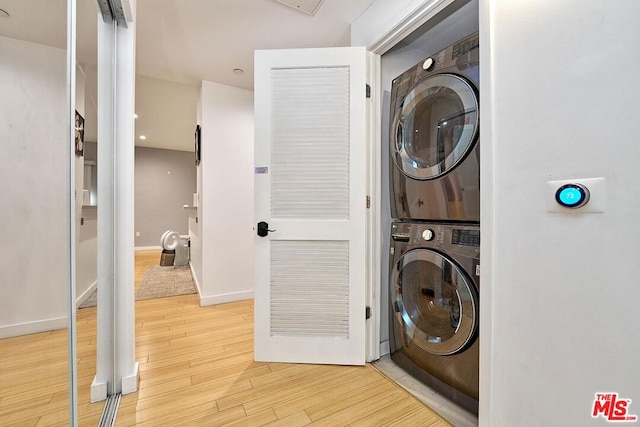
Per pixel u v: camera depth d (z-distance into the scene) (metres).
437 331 1.52
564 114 0.86
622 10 0.75
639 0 0.72
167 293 3.25
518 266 0.98
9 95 0.81
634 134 0.73
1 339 0.81
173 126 4.87
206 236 2.88
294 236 1.79
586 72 0.81
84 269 1.22
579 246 0.83
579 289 0.83
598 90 0.79
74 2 1.03
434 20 1.74
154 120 4.50
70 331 1.01
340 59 1.76
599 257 0.79
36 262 0.90
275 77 1.79
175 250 4.80
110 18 1.41
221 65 2.54
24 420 0.87
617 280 0.76
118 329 1.47
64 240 0.99
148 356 1.86
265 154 1.79
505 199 1.02
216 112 2.91
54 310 0.96
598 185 0.79
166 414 1.33
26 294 0.87
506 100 1.01
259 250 1.80
